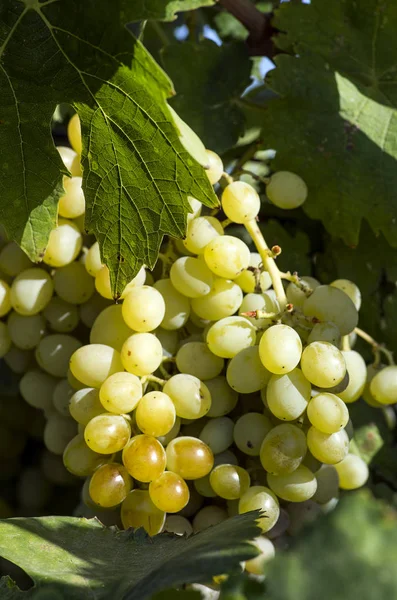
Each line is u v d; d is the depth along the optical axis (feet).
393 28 2.41
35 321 2.23
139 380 2.05
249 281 2.15
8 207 2.11
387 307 2.48
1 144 2.09
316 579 2.96
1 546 1.92
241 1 2.46
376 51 2.43
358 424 2.44
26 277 2.20
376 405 2.28
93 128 2.05
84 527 2.00
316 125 2.39
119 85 2.00
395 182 2.37
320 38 2.42
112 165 2.05
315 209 2.39
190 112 2.43
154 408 2.00
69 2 2.03
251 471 2.10
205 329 2.15
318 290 2.11
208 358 2.09
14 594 1.90
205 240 2.10
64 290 2.20
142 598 1.76
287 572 2.87
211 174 2.13
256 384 2.05
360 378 2.16
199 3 2.03
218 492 2.04
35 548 1.93
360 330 2.36
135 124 2.01
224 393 2.10
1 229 2.28
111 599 1.80
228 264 2.07
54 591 1.82
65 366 2.22
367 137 2.39
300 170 2.38
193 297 2.12
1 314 2.24
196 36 2.74
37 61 2.06
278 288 2.10
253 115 2.50
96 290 2.23
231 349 2.06
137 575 1.84
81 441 2.10
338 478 2.15
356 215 2.38
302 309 2.14
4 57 2.06
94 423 2.01
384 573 3.13
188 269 2.09
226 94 2.46
